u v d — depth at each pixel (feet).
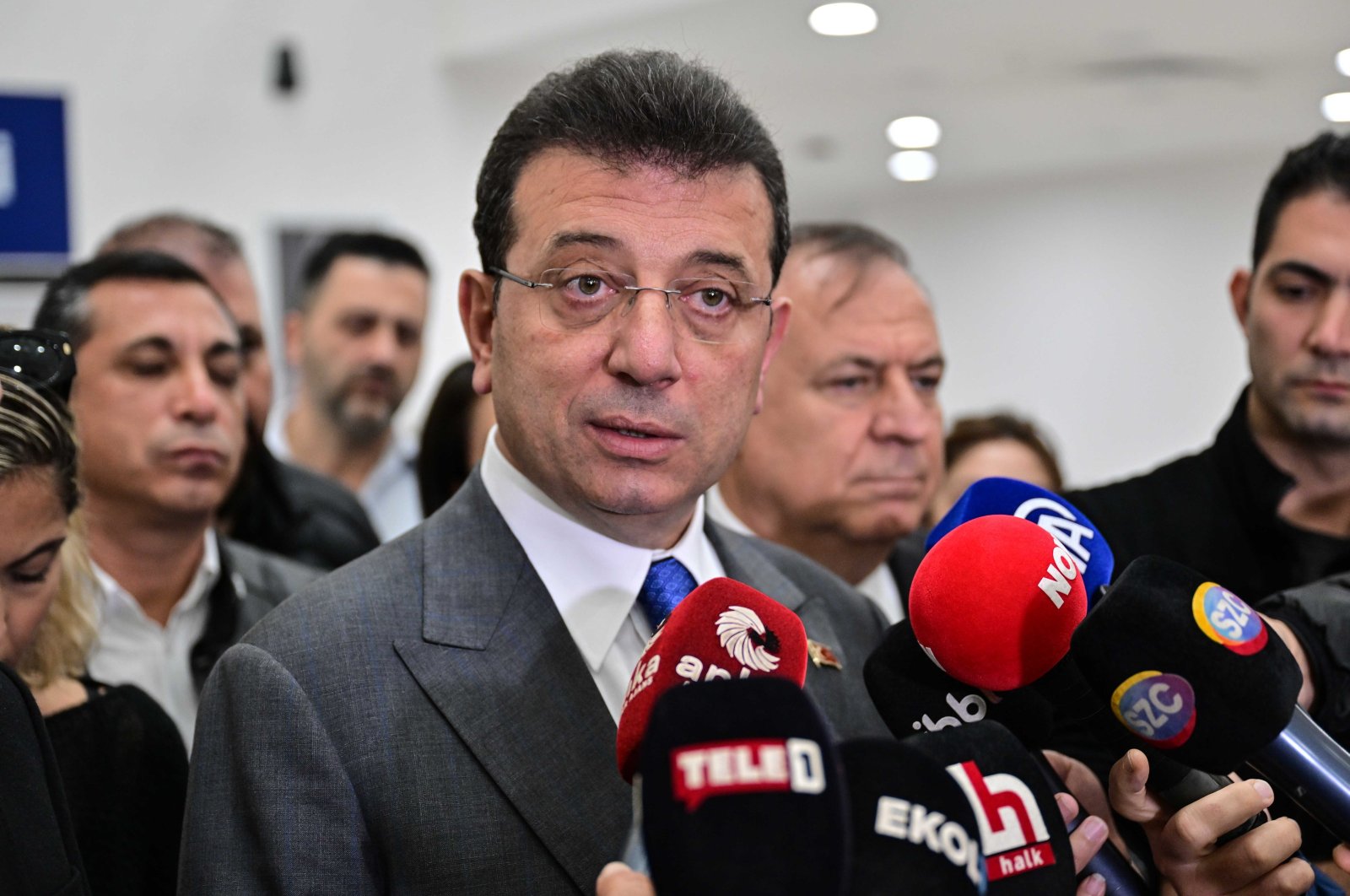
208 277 10.16
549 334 4.38
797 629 4.04
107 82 19.08
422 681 4.36
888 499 7.43
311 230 20.35
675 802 2.90
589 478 4.40
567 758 4.35
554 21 19.81
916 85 23.67
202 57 19.67
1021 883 3.33
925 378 7.68
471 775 4.27
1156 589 3.63
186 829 4.29
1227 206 30.71
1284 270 6.64
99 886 5.35
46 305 7.54
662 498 4.43
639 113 4.34
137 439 7.20
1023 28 19.99
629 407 4.33
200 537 7.61
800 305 7.47
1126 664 3.60
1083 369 33.50
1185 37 20.59
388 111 20.90
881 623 5.72
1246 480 6.81
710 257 4.37
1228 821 3.73
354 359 13.93
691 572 4.86
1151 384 32.17
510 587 4.64
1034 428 11.85
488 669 4.44
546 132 4.45
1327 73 22.67
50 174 18.42
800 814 2.85
